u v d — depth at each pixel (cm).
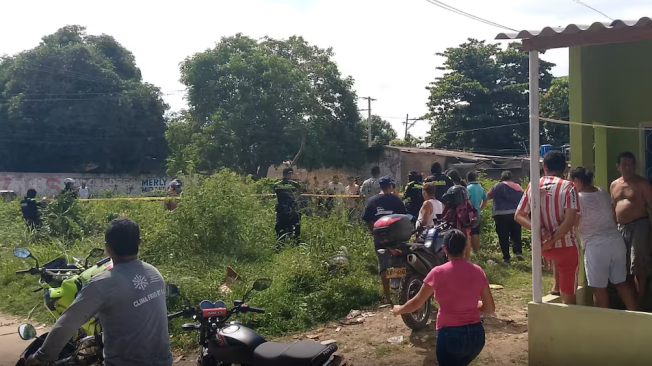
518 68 3956
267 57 3531
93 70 3944
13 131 3794
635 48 690
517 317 694
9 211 1438
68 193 1309
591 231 550
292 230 1071
